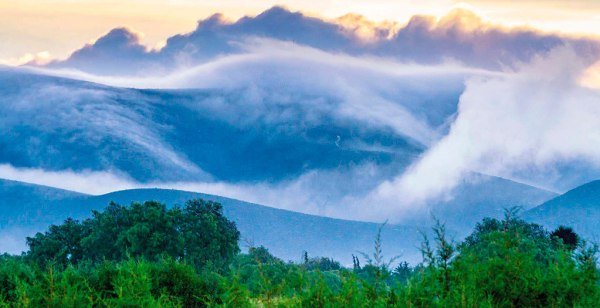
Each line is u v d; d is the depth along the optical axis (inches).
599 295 410.6
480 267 422.9
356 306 381.4
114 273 534.0
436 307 386.6
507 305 415.5
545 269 434.3
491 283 418.3
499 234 438.6
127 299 422.6
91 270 563.5
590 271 417.7
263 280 398.6
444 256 410.0
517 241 434.3
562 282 416.2
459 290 396.2
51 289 436.5
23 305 426.6
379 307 378.9
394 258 402.6
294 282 400.2
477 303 393.4
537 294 415.8
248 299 401.1
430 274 404.2
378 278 397.7
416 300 388.2
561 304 411.8
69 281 517.7
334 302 388.8
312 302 390.0
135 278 446.9
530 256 427.8
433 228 413.4
